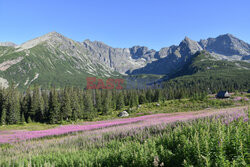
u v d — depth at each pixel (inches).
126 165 210.5
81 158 250.1
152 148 217.8
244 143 159.9
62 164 259.0
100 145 391.5
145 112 2456.9
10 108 2527.1
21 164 294.5
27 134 909.8
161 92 4741.6
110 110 3348.9
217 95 2819.9
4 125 2375.7
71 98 2925.7
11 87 3309.5
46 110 2787.9
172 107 2576.3
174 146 230.1
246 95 2795.3
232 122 275.0
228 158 157.2
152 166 191.0
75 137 589.0
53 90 3245.6
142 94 4384.8
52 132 899.4
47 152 418.0
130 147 244.5
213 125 261.3
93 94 5236.2
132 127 544.1
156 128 452.4
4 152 524.1
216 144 171.0
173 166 187.5
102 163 231.9
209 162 150.6
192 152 179.5
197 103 2546.8
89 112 2920.8
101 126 954.1
